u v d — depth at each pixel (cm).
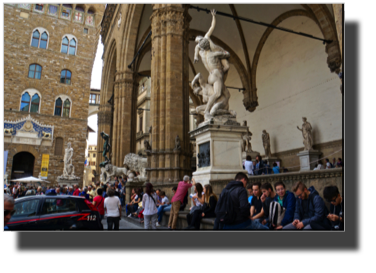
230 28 2859
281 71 2597
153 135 1541
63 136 3775
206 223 653
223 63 896
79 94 3962
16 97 3594
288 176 596
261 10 2495
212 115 838
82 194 1698
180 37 1616
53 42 3909
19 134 3497
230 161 812
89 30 4150
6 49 3619
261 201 522
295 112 2391
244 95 3020
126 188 1631
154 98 1584
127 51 2761
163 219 1011
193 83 921
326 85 2088
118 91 2758
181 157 1504
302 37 2347
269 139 2589
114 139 2706
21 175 3478
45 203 669
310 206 429
